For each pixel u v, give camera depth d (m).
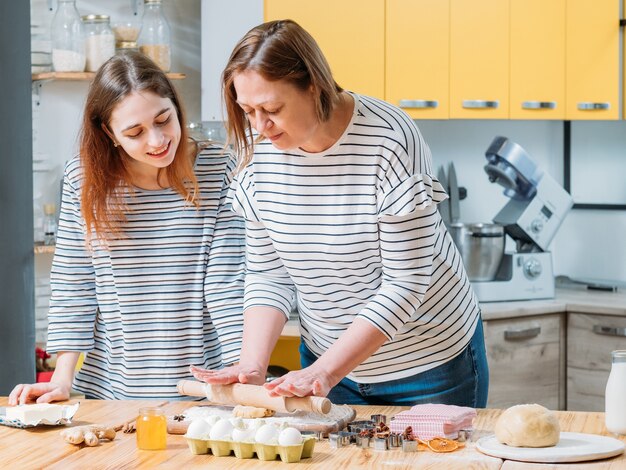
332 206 1.95
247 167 2.04
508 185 3.95
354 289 2.05
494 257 3.83
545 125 4.46
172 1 3.83
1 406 2.18
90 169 2.20
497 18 3.86
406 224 1.89
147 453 1.79
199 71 3.88
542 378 3.78
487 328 3.62
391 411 2.06
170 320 2.25
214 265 2.25
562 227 4.52
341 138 1.90
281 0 3.52
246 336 2.09
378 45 3.64
